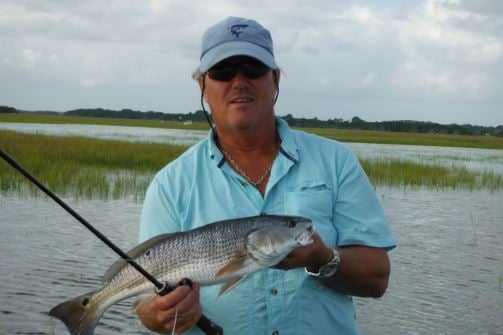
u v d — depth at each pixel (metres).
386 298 3.79
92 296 1.60
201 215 1.64
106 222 5.63
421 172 11.33
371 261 1.58
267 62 1.60
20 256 4.24
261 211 1.62
